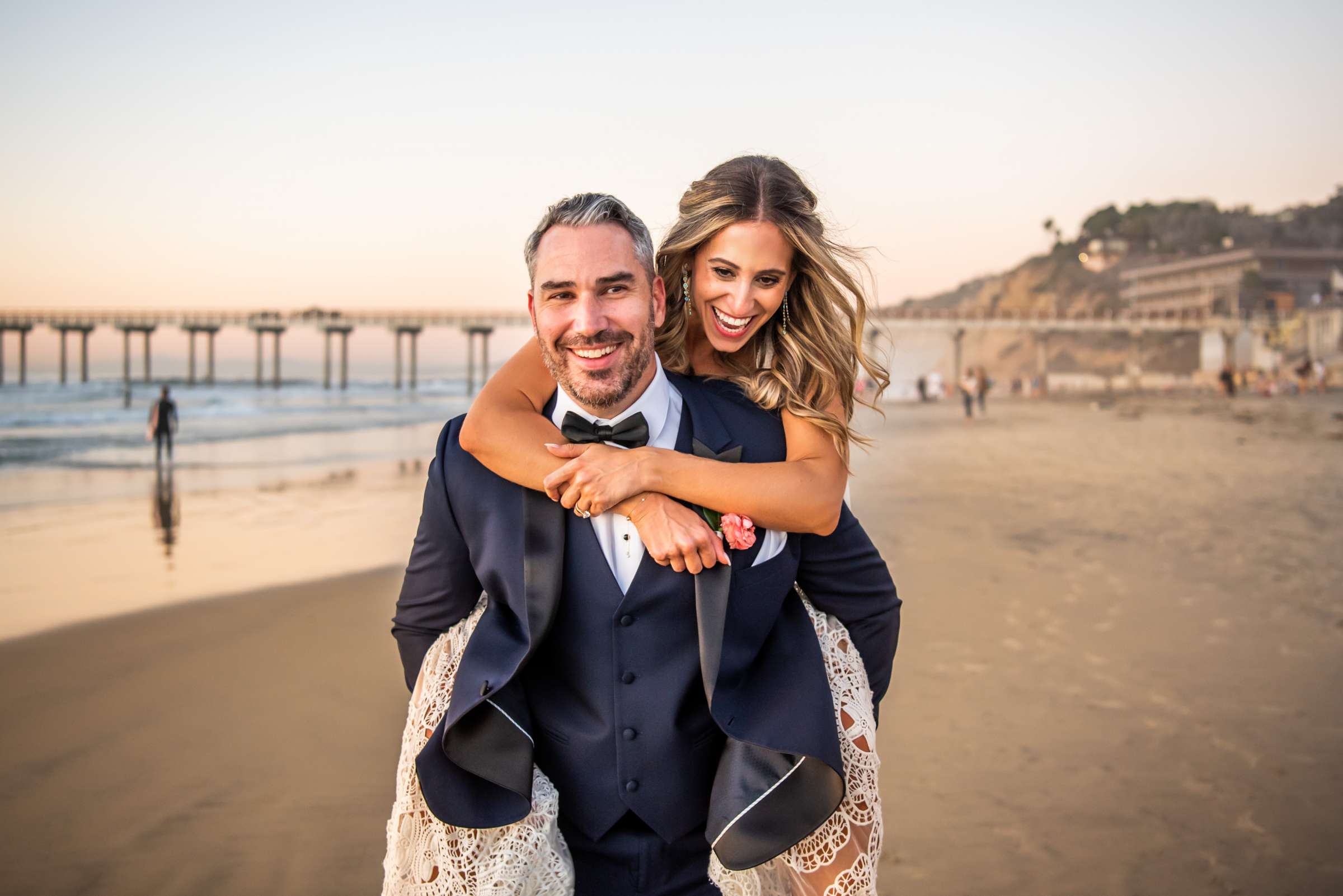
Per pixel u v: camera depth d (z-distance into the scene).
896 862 3.05
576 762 1.49
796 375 1.67
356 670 5.22
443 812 1.39
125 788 3.71
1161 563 7.57
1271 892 2.88
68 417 26.94
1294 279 96.31
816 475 1.50
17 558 8.60
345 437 22.20
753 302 1.65
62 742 4.18
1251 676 4.79
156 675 5.12
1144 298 111.81
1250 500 11.41
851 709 1.56
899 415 34.16
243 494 13.09
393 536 9.84
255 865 3.13
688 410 1.60
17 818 3.46
